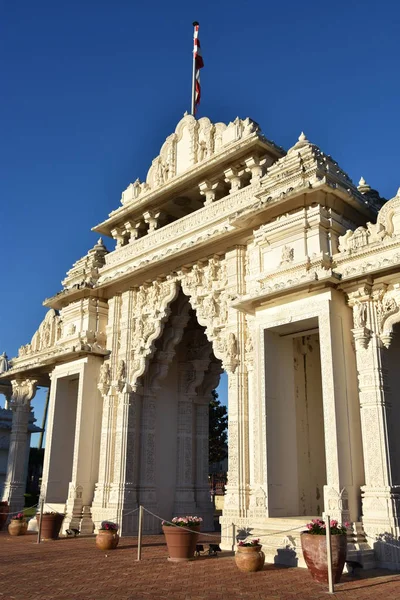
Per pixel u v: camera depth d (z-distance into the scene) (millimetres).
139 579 9094
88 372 17547
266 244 12906
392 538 9688
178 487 17594
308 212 12203
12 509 20688
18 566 10586
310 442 12898
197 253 15086
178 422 18375
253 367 12719
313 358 13812
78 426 16938
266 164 14320
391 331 10930
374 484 10242
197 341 18984
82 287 18031
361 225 13320
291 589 8180
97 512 16016
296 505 11828
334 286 11422
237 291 13719
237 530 12016
